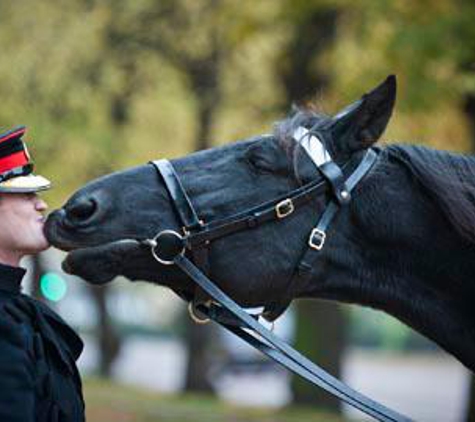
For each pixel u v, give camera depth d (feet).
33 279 88.28
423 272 18.74
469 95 51.70
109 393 86.74
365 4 52.60
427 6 50.24
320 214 18.42
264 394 121.70
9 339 16.37
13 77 77.00
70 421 16.83
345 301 18.88
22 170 17.29
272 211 18.24
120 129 83.56
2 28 78.23
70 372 17.06
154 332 250.98
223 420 69.36
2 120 73.92
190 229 17.99
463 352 18.88
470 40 48.08
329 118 18.97
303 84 71.97
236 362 141.90
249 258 18.15
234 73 81.82
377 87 18.35
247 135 77.25
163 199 18.11
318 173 18.43
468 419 44.73
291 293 18.38
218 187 18.26
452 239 18.53
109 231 17.74
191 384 92.99
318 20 68.13
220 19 68.03
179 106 85.40
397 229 18.52
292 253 18.26
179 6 80.07
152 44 81.35
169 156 87.51
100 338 120.16
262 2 63.46
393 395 119.14
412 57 48.93
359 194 18.58
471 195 18.34
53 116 77.00
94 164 79.41
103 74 80.07
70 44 78.79
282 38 72.08
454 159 18.75
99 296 120.06
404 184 18.72
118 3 79.51
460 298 18.75
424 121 56.13
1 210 17.28
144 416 70.28
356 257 18.61
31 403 16.12
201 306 18.40
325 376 17.83
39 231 17.46
